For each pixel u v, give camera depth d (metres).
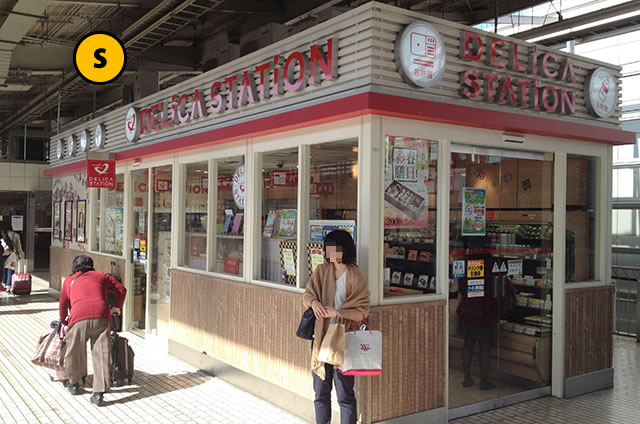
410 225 4.75
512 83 5.23
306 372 4.99
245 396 5.68
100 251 10.27
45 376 6.33
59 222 12.56
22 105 17.97
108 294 6.26
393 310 4.53
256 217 5.92
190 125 7.02
